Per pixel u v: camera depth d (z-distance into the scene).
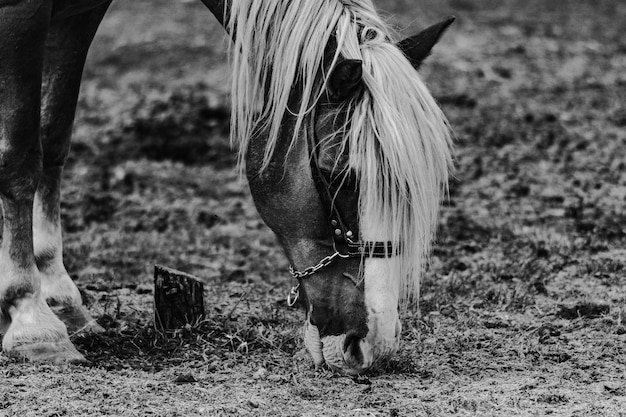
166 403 7.95
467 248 15.82
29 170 9.23
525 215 18.19
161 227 18.69
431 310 11.88
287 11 8.36
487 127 24.88
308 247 8.26
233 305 12.23
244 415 7.62
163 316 10.56
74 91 10.45
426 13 37.66
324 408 7.84
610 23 37.62
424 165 7.82
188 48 32.91
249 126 8.55
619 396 8.29
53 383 8.35
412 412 7.74
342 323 8.11
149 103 27.06
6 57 8.91
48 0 8.99
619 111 26.11
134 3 38.06
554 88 28.53
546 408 7.89
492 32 35.25
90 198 20.64
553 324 11.09
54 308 10.17
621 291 12.71
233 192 21.44
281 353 9.86
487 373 9.12
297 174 8.22
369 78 7.91
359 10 8.48
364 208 7.92
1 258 9.38
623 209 18.08
